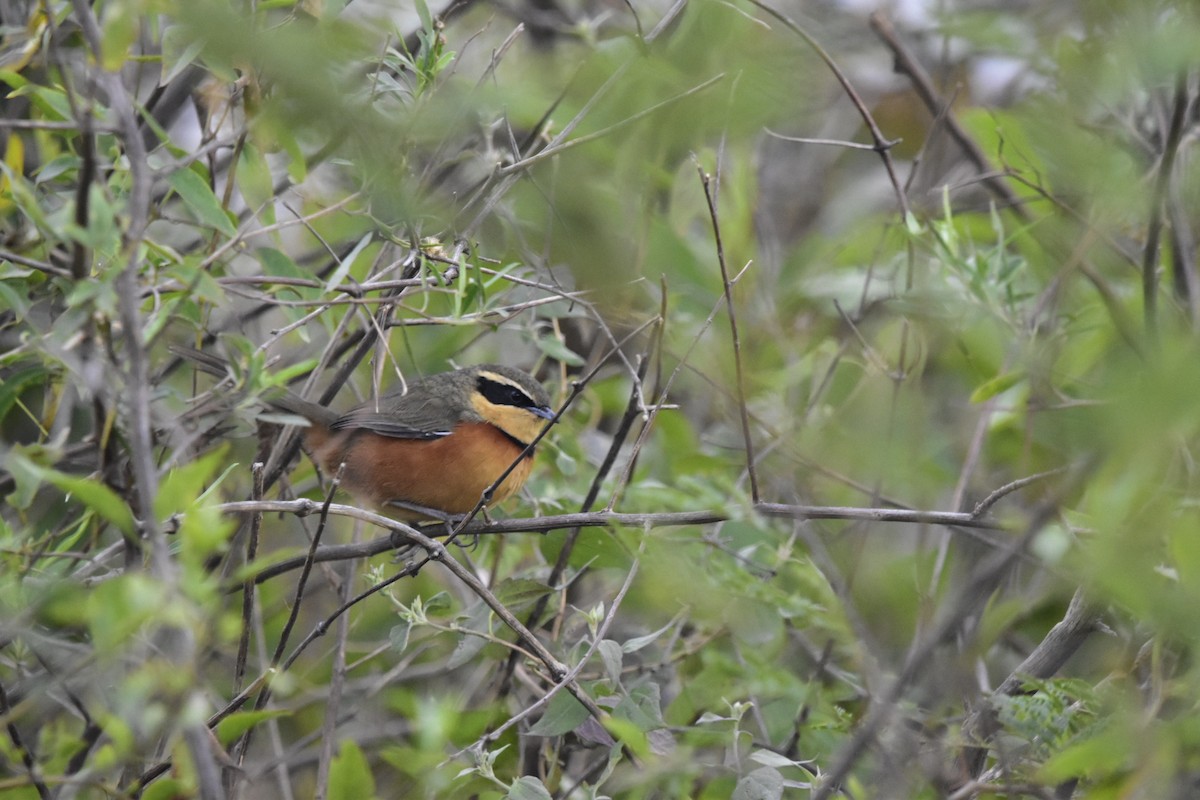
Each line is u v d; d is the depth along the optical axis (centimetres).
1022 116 965
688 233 1386
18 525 1082
